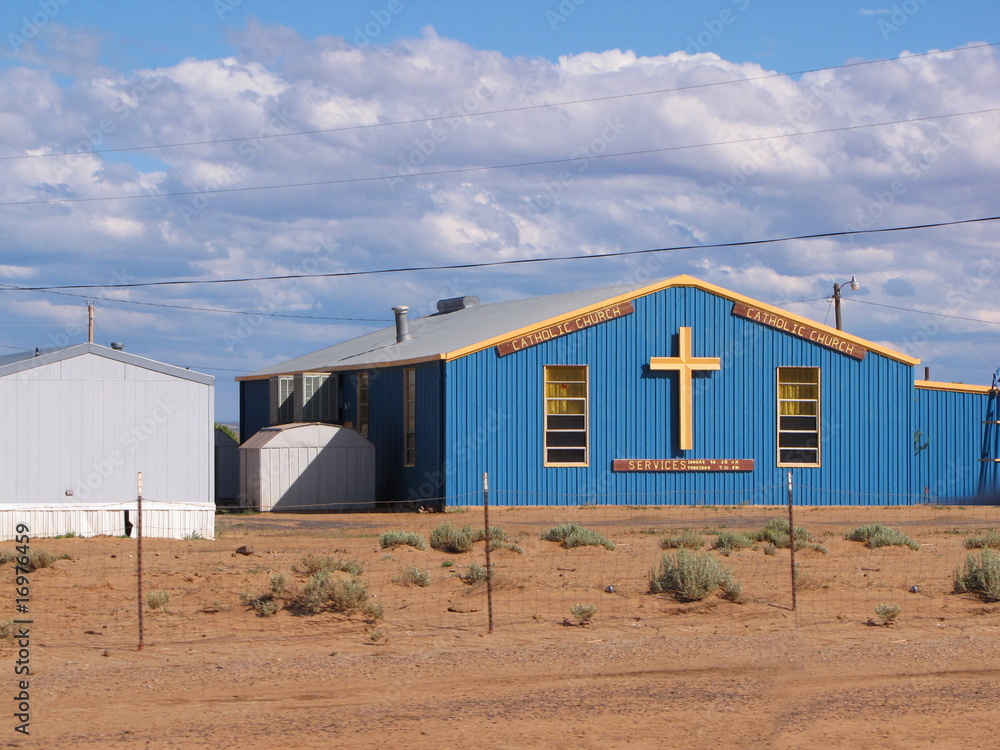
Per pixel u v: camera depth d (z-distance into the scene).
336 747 9.05
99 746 9.02
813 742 9.31
